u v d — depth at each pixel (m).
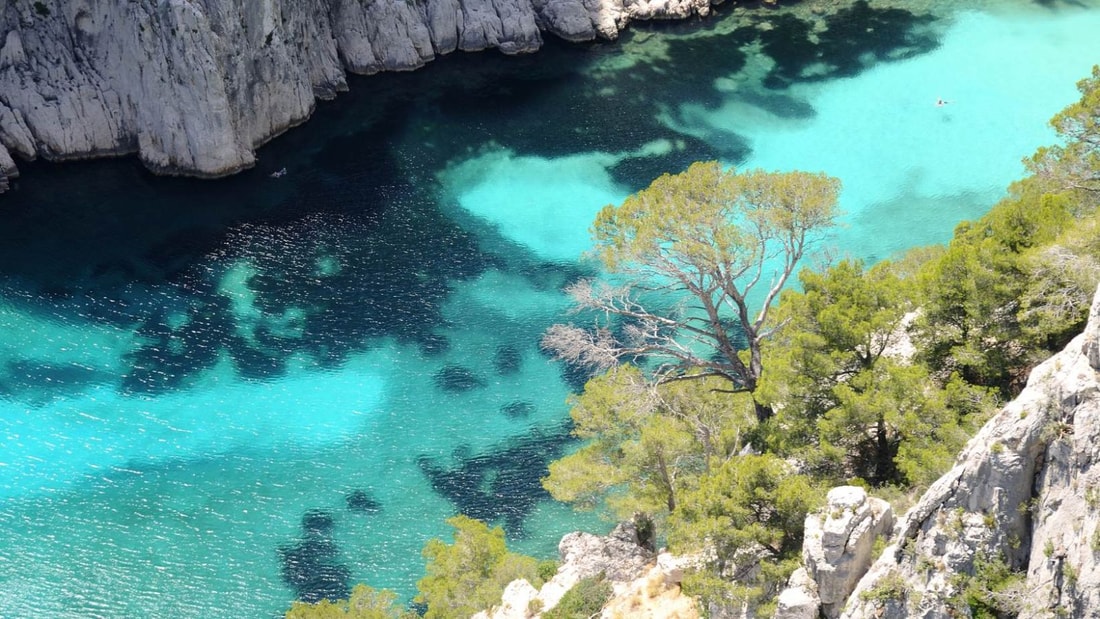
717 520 39.28
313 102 111.50
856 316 45.12
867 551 33.94
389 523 67.69
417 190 99.69
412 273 88.88
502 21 124.44
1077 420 29.12
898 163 102.12
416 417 75.38
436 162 104.12
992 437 30.52
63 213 95.75
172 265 89.31
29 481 70.56
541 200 98.31
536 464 71.38
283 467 71.81
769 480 39.72
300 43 109.69
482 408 75.94
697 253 50.62
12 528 67.31
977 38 125.56
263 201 97.94
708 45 126.81
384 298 86.06
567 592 48.34
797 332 46.62
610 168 103.00
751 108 113.12
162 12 96.44
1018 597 29.73
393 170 102.81
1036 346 40.44
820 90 116.06
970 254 42.03
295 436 74.12
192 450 73.06
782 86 117.25
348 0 116.50
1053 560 29.20
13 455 72.31
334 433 74.19
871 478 42.41
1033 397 30.20
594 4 128.62
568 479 53.62
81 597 63.09
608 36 127.50
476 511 68.06
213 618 62.03
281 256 90.69
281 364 79.69
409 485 70.25
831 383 44.66
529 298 86.00
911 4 134.12
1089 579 28.20
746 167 102.38
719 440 50.75
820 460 43.00
